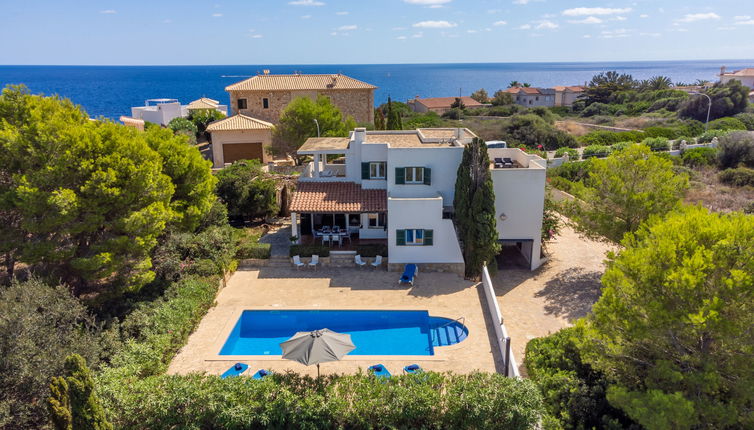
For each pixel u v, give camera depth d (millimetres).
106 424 13195
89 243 21422
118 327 18938
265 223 35031
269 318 23078
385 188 30516
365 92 62531
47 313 15992
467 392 14422
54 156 19453
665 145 57719
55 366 14734
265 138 52594
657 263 14031
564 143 69688
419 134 34219
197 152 27359
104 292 20438
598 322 14953
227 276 26297
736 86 89250
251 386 14820
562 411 15266
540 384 16422
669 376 12992
